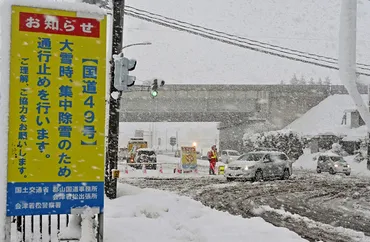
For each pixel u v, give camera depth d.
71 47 5.88
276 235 8.30
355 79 4.54
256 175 24.44
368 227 11.30
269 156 25.64
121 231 7.31
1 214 5.56
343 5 4.51
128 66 9.60
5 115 5.58
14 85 5.65
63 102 5.83
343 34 4.62
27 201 5.65
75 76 5.89
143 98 57.06
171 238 7.41
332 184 23.42
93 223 5.85
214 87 57.50
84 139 5.89
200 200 16.14
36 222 8.00
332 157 32.72
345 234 10.25
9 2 5.64
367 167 35.53
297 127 53.25
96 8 5.95
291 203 15.72
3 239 5.55
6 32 5.62
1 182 5.55
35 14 5.75
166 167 37.44
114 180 11.48
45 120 5.76
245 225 9.09
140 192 12.34
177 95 57.88
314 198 17.28
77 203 5.83
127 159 40.62
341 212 13.81
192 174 29.53
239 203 15.48
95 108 5.96
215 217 9.90
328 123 50.97
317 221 12.07
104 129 5.98
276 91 58.12
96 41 5.98
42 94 5.75
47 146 5.76
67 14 5.87
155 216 9.45
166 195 11.89
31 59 5.72
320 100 58.56
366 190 20.44
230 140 60.47
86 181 5.88
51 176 5.76
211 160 29.50
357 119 46.41
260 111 58.25
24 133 5.68
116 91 11.51
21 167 5.66
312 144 46.69
